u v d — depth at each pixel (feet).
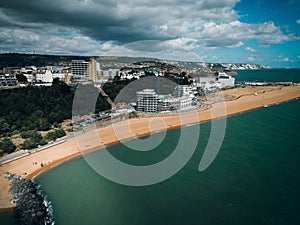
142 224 137.08
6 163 231.09
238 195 164.35
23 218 146.10
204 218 141.79
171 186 177.58
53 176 204.44
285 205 152.56
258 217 142.20
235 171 198.18
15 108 345.10
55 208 155.74
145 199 161.79
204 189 172.35
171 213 146.61
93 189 177.37
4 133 307.99
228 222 138.41
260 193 166.09
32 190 178.60
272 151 240.12
